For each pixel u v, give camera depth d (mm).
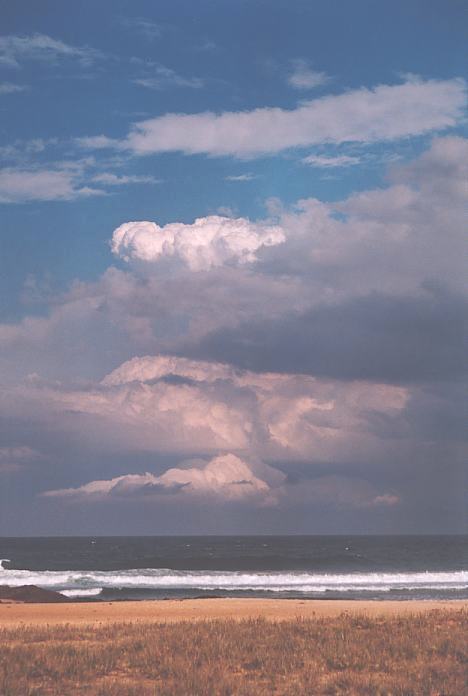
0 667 17344
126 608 34688
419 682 16047
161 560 95312
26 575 70688
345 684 15945
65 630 24469
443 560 108562
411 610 32656
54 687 16078
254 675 17250
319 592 56125
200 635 22281
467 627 23984
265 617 29359
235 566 90625
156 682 16625
